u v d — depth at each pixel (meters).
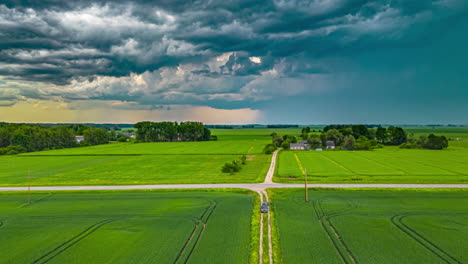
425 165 97.12
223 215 47.19
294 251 34.19
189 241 37.53
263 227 42.00
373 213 47.03
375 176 77.81
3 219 46.56
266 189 64.69
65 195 61.69
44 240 38.31
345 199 55.72
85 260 32.81
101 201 56.69
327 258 32.50
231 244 36.31
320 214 47.00
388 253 33.34
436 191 60.81
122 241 37.62
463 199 54.69
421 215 45.81
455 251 33.66
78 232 40.78
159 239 38.06
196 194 61.50
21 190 66.38
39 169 98.62
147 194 62.00
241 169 94.62
